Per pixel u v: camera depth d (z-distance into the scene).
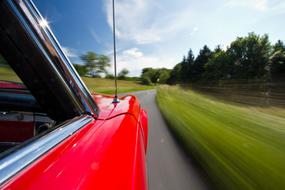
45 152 0.68
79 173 0.64
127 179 0.76
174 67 96.62
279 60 27.55
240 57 39.28
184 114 8.40
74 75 0.96
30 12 0.68
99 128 1.06
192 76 72.56
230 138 4.69
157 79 116.06
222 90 26.00
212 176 2.85
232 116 7.84
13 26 0.65
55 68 0.81
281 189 2.42
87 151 0.79
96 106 1.25
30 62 0.75
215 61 50.38
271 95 14.55
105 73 34.88
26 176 0.55
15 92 1.42
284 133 5.11
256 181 2.62
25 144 0.65
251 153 3.67
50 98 0.89
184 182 2.73
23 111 1.39
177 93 25.12
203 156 3.60
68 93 0.92
